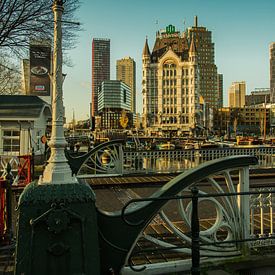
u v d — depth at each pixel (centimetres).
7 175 590
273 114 17250
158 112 16250
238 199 502
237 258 480
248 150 1856
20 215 339
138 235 396
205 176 443
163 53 16412
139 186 1282
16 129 2369
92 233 348
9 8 1517
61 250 335
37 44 1717
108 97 17088
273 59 19800
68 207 344
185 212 473
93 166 1586
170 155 1659
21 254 332
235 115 17262
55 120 399
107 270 384
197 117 15900
